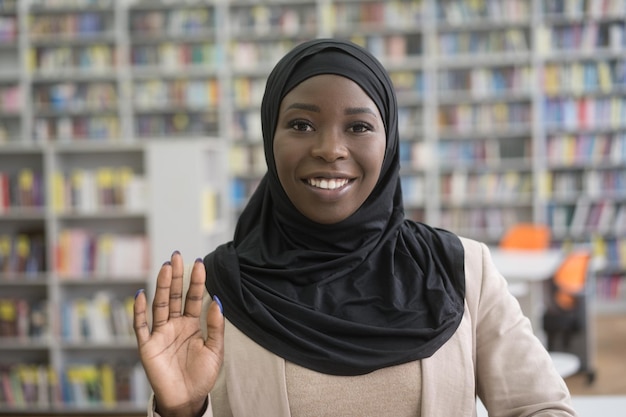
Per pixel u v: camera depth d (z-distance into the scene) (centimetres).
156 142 482
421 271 118
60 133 768
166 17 766
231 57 769
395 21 751
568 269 504
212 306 102
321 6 753
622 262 761
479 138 763
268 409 108
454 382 110
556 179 764
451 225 768
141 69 767
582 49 745
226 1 760
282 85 113
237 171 770
